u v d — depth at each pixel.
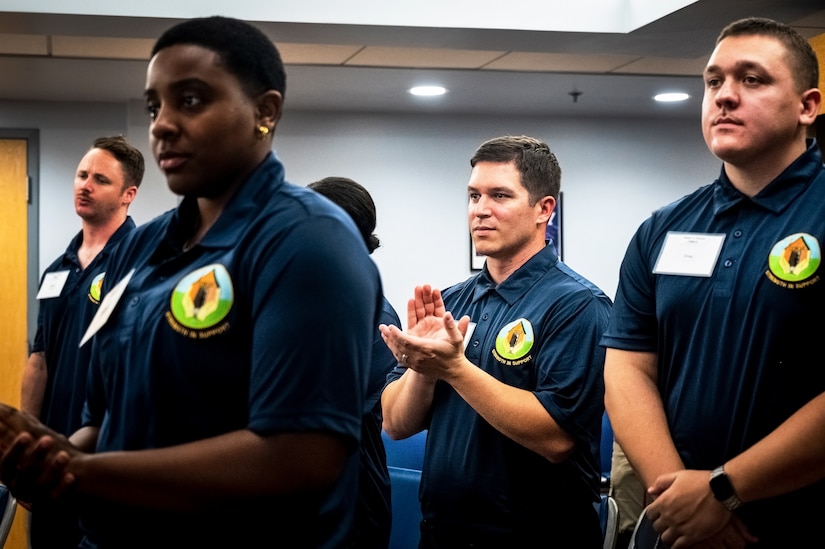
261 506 1.18
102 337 1.30
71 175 5.96
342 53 4.80
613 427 1.78
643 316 1.82
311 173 6.52
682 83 5.59
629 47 4.67
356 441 1.15
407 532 2.57
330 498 1.26
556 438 1.96
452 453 2.09
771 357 1.57
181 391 1.17
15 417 1.13
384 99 6.07
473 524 2.05
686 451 1.67
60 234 5.94
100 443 1.26
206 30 1.20
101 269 2.91
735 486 1.52
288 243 1.15
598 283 6.88
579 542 2.05
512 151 2.18
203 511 1.12
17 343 5.86
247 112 1.22
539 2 4.30
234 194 1.25
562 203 6.83
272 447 1.10
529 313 2.11
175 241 1.31
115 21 4.07
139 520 1.20
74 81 5.35
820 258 1.56
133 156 3.29
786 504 1.56
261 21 4.12
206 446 1.11
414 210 6.64
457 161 6.70
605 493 3.89
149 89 1.22
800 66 1.65
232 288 1.17
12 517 2.38
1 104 5.87
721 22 4.19
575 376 2.00
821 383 1.56
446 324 1.87
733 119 1.64
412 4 4.22
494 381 1.95
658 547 1.75
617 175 6.91
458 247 6.70
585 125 6.86
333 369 1.12
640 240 1.86
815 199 1.62
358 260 1.18
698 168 7.02
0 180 5.88
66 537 2.29
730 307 1.63
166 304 1.20
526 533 2.02
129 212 5.98
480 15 4.27
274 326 1.12
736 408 1.61
